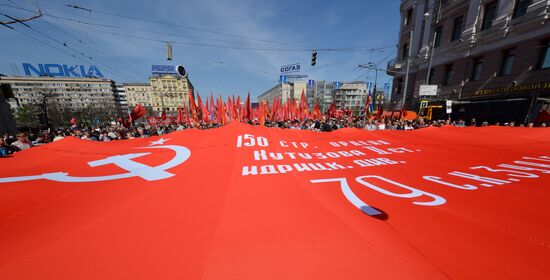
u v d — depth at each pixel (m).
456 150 4.52
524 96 12.09
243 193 2.61
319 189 2.75
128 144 4.70
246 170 3.45
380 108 17.69
